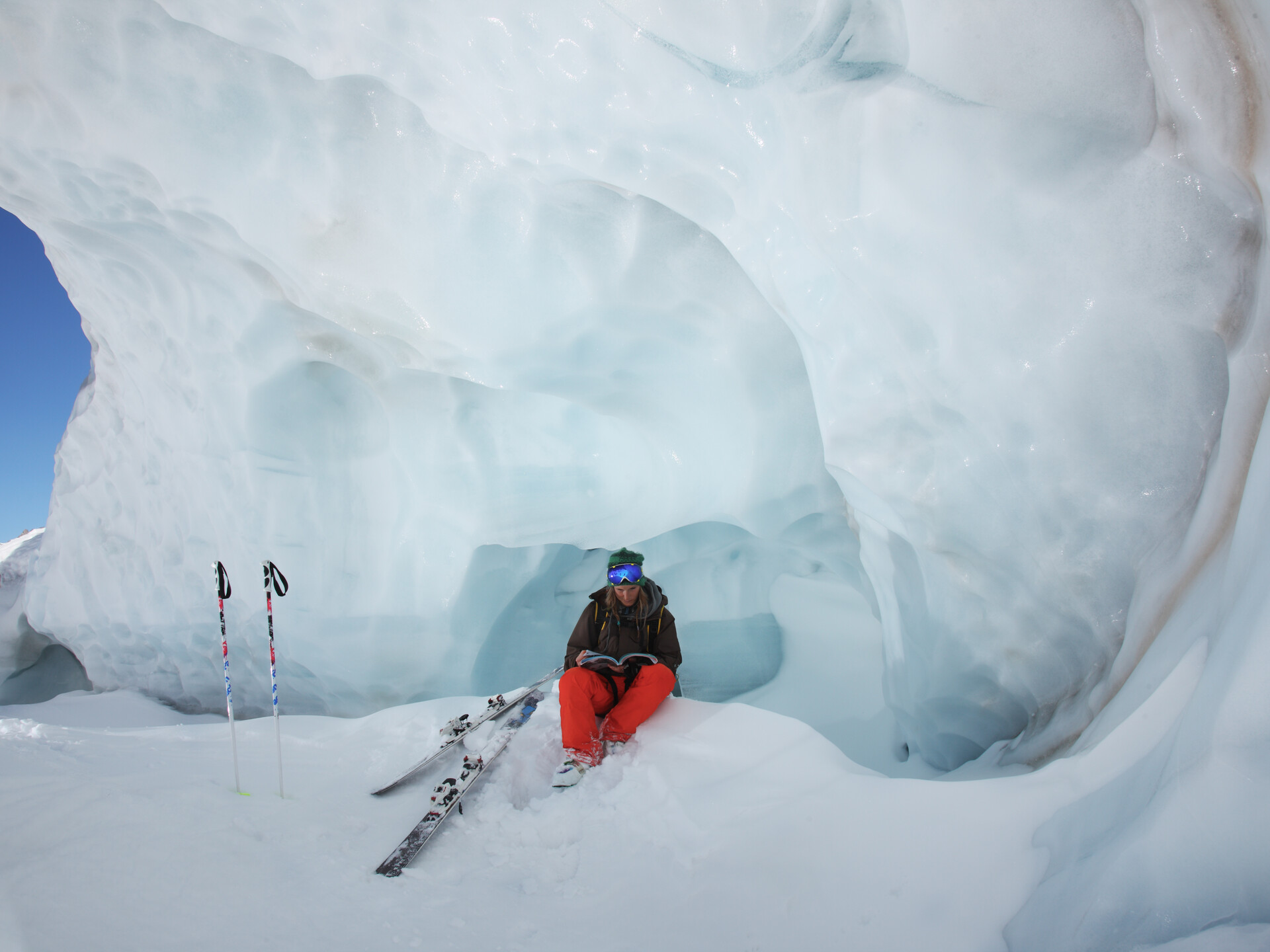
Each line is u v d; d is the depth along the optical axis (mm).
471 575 4508
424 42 2857
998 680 2584
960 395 2195
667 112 2574
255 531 4668
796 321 2689
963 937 1373
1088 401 1947
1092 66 1771
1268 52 1533
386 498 4527
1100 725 1781
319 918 1422
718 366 3547
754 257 2764
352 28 2951
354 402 4586
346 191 3484
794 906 1571
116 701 5891
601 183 3018
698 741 2324
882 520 2797
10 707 5875
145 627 5688
